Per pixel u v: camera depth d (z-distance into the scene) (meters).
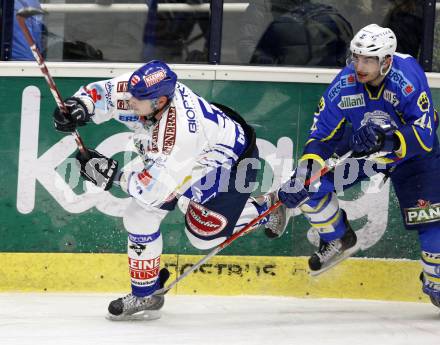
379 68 12.50
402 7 15.34
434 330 13.26
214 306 14.54
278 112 15.22
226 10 15.31
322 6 15.33
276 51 15.39
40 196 15.25
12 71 15.08
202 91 15.17
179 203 15.13
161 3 15.29
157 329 12.87
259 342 12.25
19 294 15.16
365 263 15.35
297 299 15.26
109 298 14.97
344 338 12.63
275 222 13.98
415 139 12.55
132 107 12.19
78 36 15.35
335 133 13.61
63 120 12.17
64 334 12.36
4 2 15.21
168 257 15.30
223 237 13.34
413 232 15.33
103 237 15.29
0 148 15.17
